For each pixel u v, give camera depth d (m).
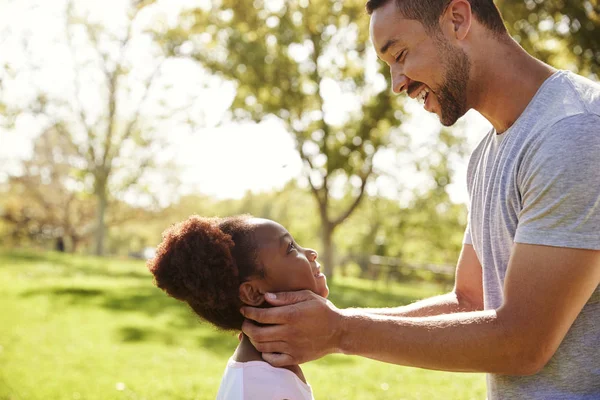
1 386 6.00
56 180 34.50
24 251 23.69
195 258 1.88
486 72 1.84
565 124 1.62
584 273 1.59
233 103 22.05
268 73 21.06
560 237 1.59
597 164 1.58
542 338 1.61
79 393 5.88
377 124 21.41
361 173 22.53
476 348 1.64
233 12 17.50
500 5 8.00
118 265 21.58
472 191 2.07
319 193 23.03
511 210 1.77
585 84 1.73
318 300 1.75
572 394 1.71
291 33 20.52
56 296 12.78
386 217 31.77
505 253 1.81
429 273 20.88
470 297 2.26
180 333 9.48
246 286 1.91
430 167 24.27
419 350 1.68
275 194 25.67
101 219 27.38
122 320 10.39
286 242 1.96
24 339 8.44
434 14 1.84
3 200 35.97
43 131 33.12
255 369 1.86
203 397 5.91
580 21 7.86
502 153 1.82
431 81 1.89
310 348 1.75
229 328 2.00
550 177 1.60
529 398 1.76
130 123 26.62
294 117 22.00
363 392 6.22
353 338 1.72
